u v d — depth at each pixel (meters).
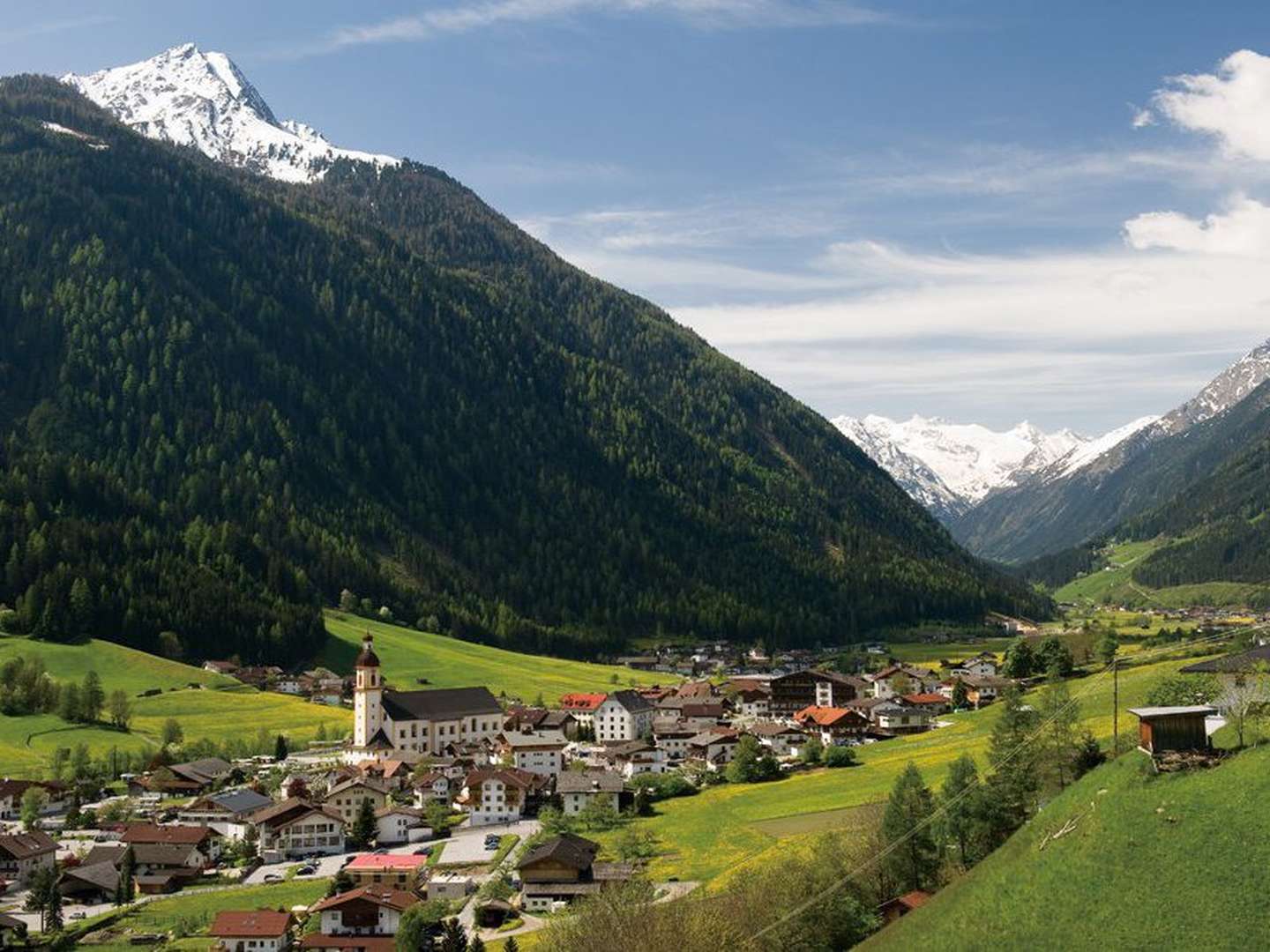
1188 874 91.00
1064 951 89.81
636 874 164.75
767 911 121.38
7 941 165.00
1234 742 108.25
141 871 197.50
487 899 163.50
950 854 125.06
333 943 154.25
